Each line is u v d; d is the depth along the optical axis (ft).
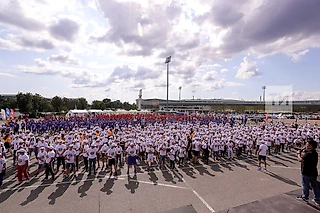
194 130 78.38
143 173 41.60
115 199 29.30
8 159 52.01
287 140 65.67
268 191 32.07
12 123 98.17
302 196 21.95
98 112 193.67
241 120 157.89
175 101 484.33
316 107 261.03
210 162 50.80
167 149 51.47
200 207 26.76
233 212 19.36
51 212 25.64
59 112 273.13
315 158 21.66
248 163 49.78
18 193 31.42
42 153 39.93
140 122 128.67
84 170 43.42
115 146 43.88
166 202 28.30
